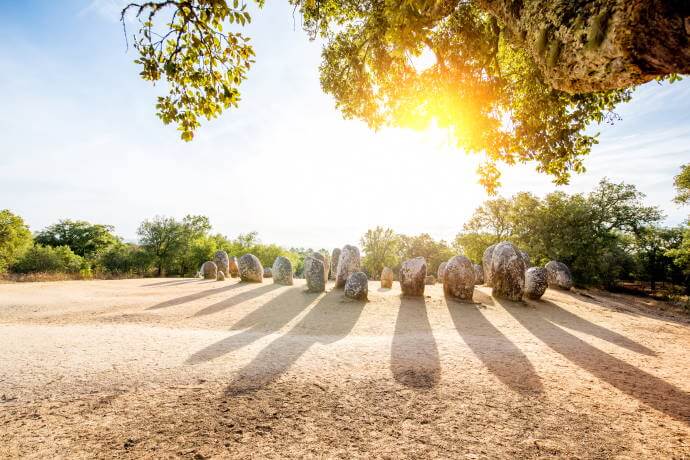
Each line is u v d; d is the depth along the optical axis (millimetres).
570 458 3105
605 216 30062
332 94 8242
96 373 4879
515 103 6992
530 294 13742
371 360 5707
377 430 3523
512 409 4027
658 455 3168
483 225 32938
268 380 4719
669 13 1480
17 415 3697
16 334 7199
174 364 5297
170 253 42312
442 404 4117
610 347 7332
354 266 16328
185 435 3359
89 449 3107
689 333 9852
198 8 3490
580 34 1872
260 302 12469
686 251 23859
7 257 31141
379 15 5590
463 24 5969
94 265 43406
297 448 3186
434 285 19469
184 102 4082
